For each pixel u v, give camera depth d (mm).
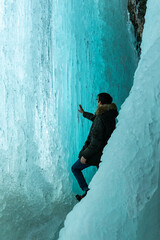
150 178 1481
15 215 2594
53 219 2730
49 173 3070
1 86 2898
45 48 3262
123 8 4859
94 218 1500
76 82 3609
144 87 1652
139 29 4812
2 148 2863
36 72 3168
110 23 4434
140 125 1578
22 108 3025
